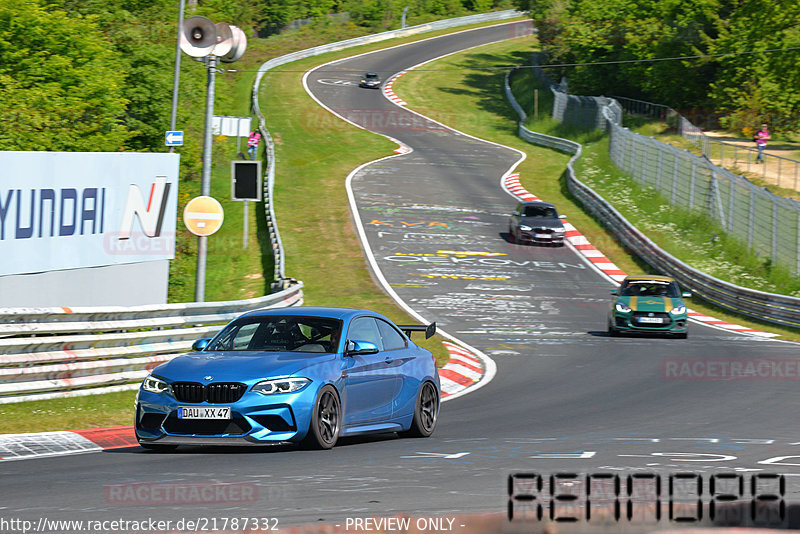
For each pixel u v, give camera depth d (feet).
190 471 64.28
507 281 272.10
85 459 71.15
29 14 283.18
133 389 110.42
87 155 138.10
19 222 126.11
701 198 340.59
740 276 282.77
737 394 124.98
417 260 293.02
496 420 101.76
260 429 71.05
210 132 148.87
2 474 63.62
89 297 140.15
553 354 171.42
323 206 360.89
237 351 78.38
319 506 51.37
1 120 239.50
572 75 624.18
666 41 544.21
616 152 440.86
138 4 393.09
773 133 501.56
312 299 242.58
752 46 505.66
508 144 539.29
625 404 115.75
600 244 325.83
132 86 343.87
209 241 309.42
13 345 98.37
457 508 50.57
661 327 195.62
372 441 83.46
